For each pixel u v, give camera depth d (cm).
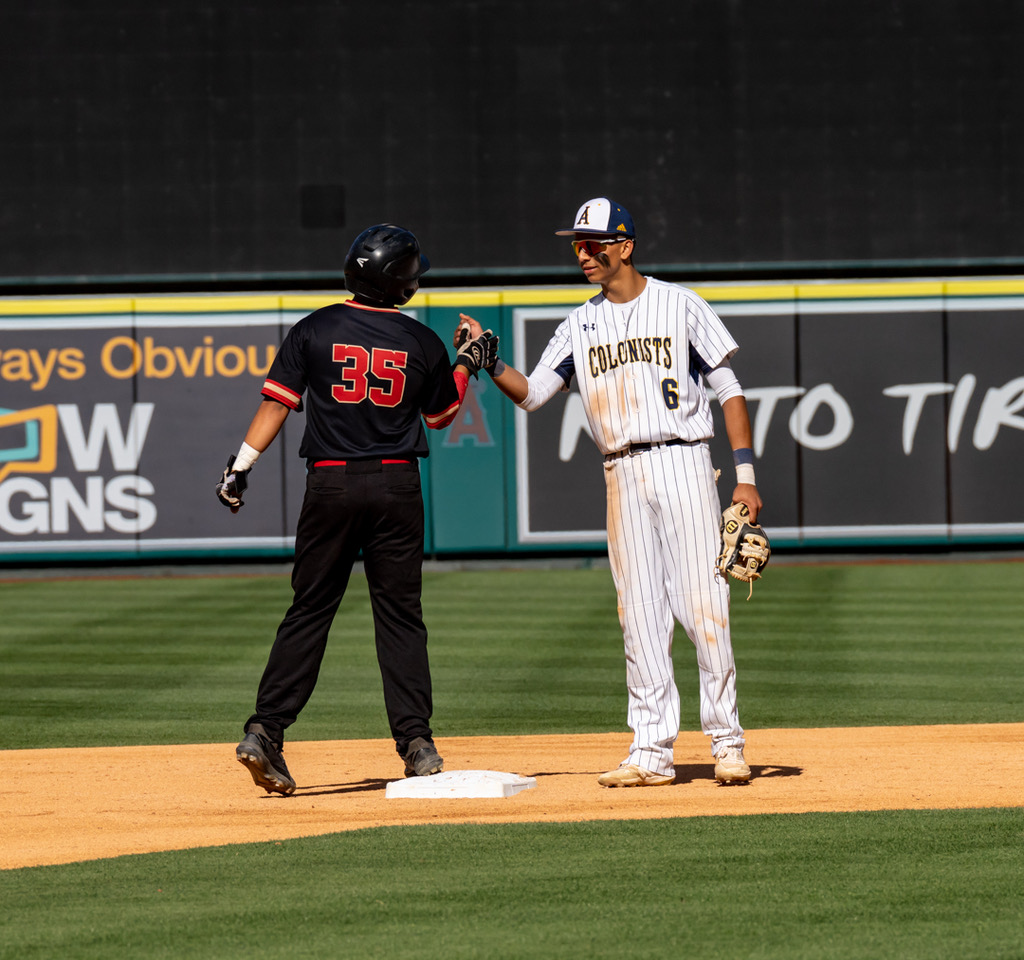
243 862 1406
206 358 5653
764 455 5669
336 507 1705
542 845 1446
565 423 5662
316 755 2138
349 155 5850
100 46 5838
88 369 5647
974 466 5659
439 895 1269
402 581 1755
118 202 5828
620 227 1709
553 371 1830
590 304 1770
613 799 1691
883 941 1124
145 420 5656
